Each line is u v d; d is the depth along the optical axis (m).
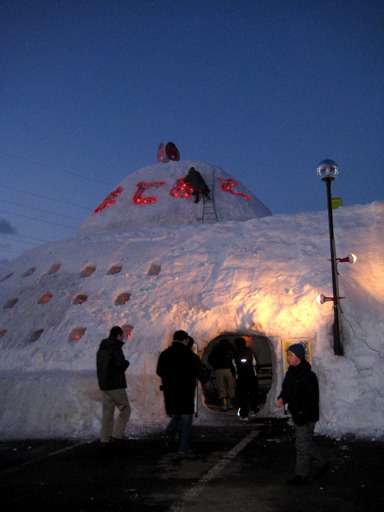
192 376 5.98
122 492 4.28
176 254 11.77
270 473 4.77
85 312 10.70
